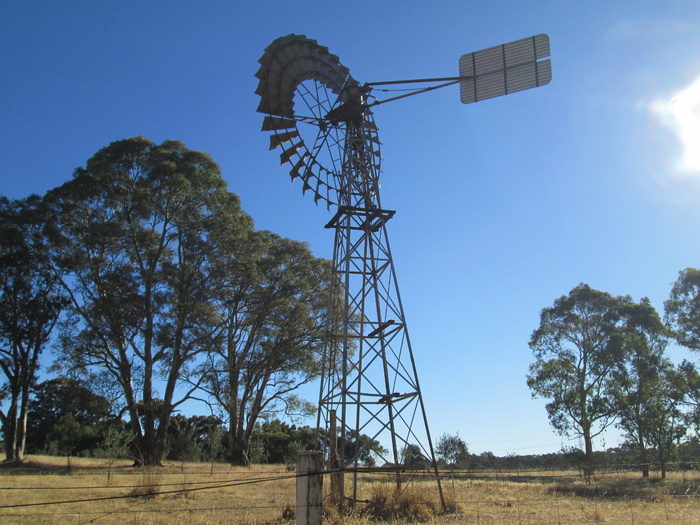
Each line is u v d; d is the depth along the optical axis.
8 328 38.72
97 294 39.69
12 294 39.56
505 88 19.61
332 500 17.17
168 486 24.45
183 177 39.59
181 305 38.78
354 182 20.75
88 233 38.97
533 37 19.66
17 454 39.66
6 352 40.00
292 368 46.75
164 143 42.84
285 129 21.84
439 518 16.22
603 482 35.41
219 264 41.34
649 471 48.59
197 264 41.34
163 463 41.91
